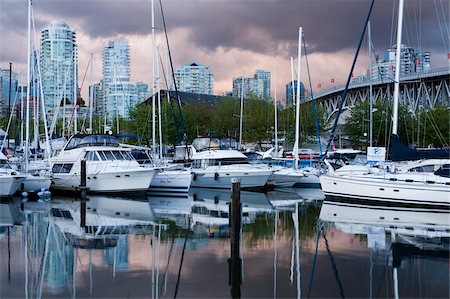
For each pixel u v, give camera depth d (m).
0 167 32.12
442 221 22.38
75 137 34.38
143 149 38.72
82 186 31.72
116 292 12.27
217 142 39.50
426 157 25.83
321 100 102.19
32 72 46.22
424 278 13.48
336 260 15.38
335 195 28.34
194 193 34.88
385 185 26.58
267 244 17.64
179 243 17.75
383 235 19.17
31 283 13.00
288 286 12.75
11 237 18.83
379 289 12.56
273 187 38.03
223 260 15.34
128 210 26.34
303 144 67.25
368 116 68.81
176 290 12.42
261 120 69.44
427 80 71.56
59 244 17.61
